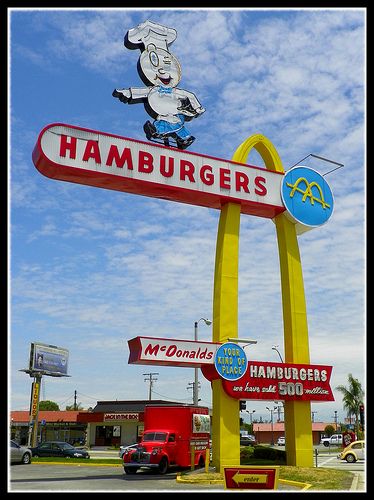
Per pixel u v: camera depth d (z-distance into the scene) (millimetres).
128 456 23953
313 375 24688
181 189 23641
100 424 60250
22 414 67688
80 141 21859
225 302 23672
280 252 26578
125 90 24891
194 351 22188
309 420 24406
